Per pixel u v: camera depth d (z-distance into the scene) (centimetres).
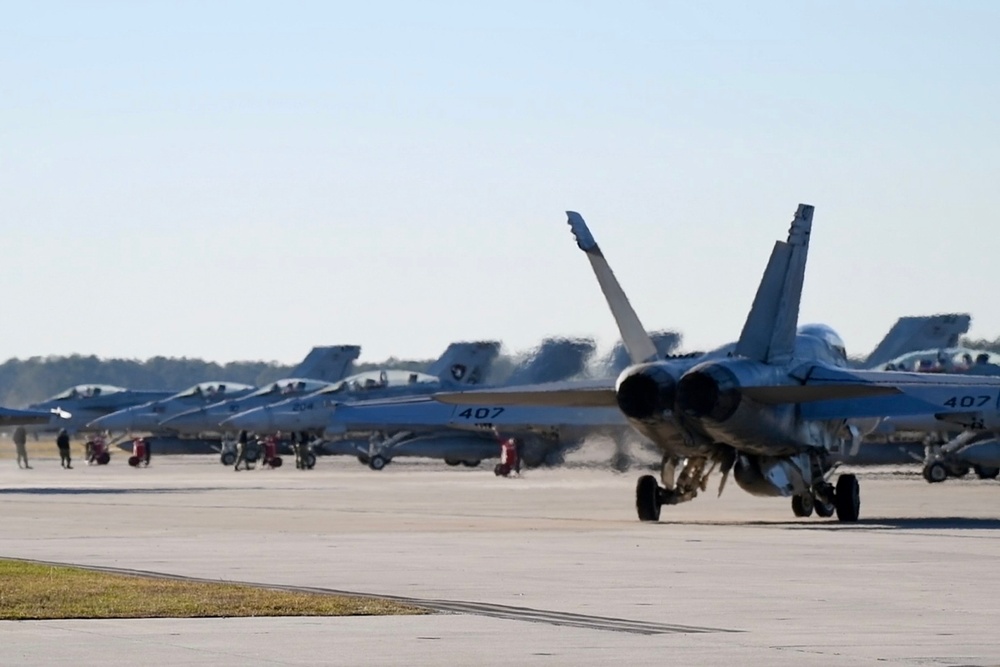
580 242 9750
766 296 9919
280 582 5994
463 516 10725
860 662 4044
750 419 9656
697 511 11875
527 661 4044
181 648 4241
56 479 19812
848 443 11288
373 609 5062
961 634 4566
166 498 13725
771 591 5684
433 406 11912
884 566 6662
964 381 10019
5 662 3975
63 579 5938
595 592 5638
